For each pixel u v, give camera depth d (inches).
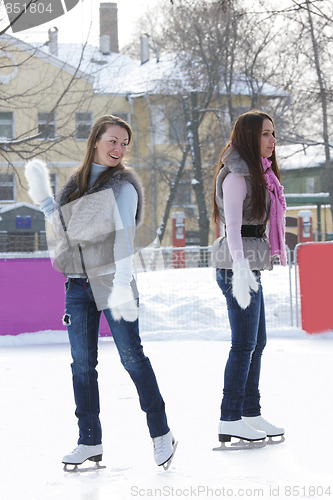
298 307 558.3
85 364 192.4
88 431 191.2
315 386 309.7
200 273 609.9
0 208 1512.1
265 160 218.1
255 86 1678.2
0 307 525.3
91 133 192.5
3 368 387.2
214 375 347.6
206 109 1594.5
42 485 176.4
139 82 1861.5
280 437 218.1
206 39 1582.2
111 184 186.9
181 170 1707.7
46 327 530.9
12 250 1507.1
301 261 528.4
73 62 1606.8
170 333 518.3
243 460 194.7
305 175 2206.0
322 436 220.4
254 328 212.5
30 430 237.6
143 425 240.7
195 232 1823.3
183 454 202.5
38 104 984.9
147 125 1857.8
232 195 209.3
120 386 316.5
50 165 938.7
